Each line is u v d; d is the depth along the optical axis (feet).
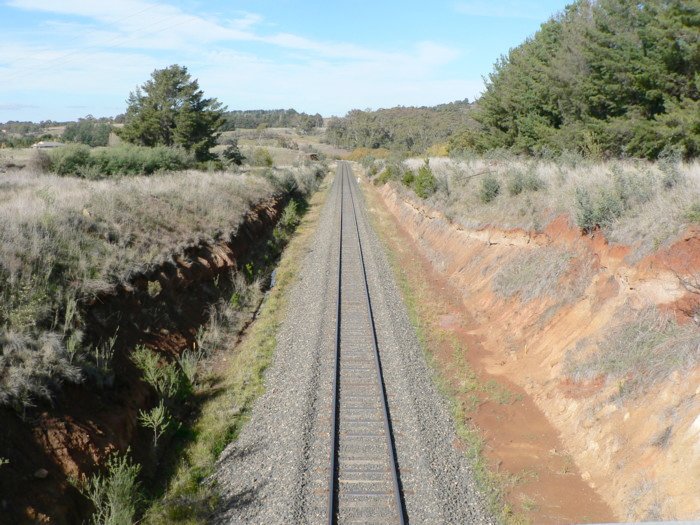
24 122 617.62
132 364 38.01
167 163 126.62
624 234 40.24
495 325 52.49
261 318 58.65
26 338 30.25
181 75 165.27
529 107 114.01
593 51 83.82
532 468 31.76
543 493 29.53
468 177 88.02
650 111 78.54
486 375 44.06
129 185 69.92
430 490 28.50
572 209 49.90
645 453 27.66
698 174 42.29
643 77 72.43
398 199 139.23
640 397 30.45
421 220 103.91
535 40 131.95
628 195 44.11
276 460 31.48
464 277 67.77
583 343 38.58
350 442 32.81
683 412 26.78
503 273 57.52
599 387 34.17
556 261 49.14
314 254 86.58
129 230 52.54
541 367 41.63
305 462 30.76
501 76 142.10
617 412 31.35
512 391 41.01
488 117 139.54
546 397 38.32
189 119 161.17
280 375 42.96
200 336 49.49
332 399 37.35
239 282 65.62
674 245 34.45
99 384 32.76
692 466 24.36
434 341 50.90
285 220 114.01
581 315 41.60
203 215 72.95
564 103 99.40
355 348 47.03
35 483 24.93
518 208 62.59
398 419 35.50
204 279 59.00
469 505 28.12
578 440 32.94
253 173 142.10
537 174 66.80
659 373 30.14
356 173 296.30
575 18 105.81
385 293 63.46
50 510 24.50
